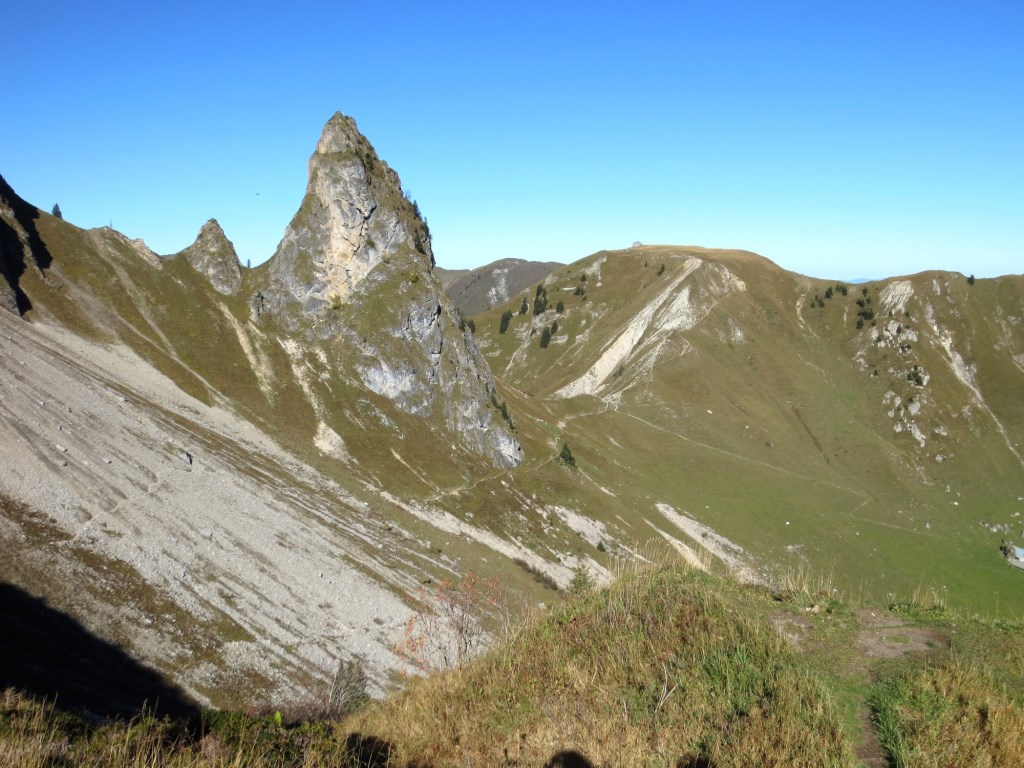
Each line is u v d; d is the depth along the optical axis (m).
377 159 154.00
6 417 63.28
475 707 17.02
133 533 58.25
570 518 117.88
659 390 184.62
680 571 22.42
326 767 13.88
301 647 55.28
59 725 14.09
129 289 114.31
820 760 12.40
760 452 166.50
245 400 106.75
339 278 137.38
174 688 44.22
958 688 14.16
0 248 98.44
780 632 17.22
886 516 147.50
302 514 79.62
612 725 14.69
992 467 175.38
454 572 83.12
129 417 79.25
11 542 48.88
